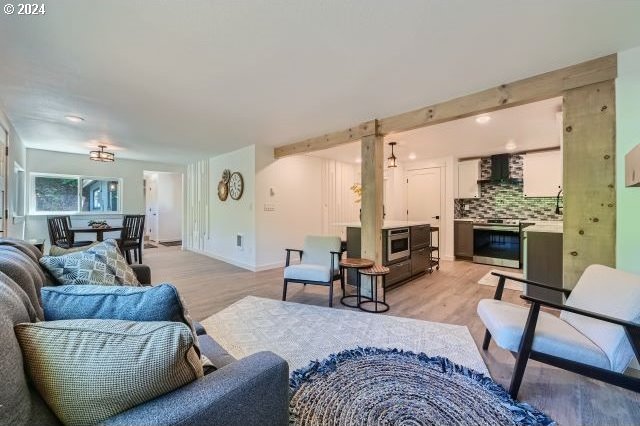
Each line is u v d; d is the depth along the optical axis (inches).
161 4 60.4
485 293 147.3
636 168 63.9
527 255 132.3
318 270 127.0
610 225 81.0
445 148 206.4
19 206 189.5
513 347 66.4
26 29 68.4
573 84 86.4
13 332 29.4
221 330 102.1
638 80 77.3
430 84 99.7
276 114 131.1
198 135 170.9
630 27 68.6
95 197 245.3
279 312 119.6
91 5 60.4
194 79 95.2
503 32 70.6
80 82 97.0
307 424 58.4
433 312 120.3
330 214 251.4
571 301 76.7
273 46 76.2
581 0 59.8
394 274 157.6
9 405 25.0
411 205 266.2
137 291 38.5
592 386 70.9
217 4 60.5
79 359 28.7
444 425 57.9
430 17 64.9
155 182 357.1
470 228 234.7
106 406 28.2
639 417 60.6
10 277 45.1
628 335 56.2
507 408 62.6
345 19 65.5
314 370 76.6
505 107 103.0
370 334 99.0
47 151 217.6
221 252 239.1
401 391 68.2
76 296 38.8
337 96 110.3
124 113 128.6
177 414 28.8
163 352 29.5
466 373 75.5
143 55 80.3
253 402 35.5
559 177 201.3
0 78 93.9
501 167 225.1
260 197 201.9
